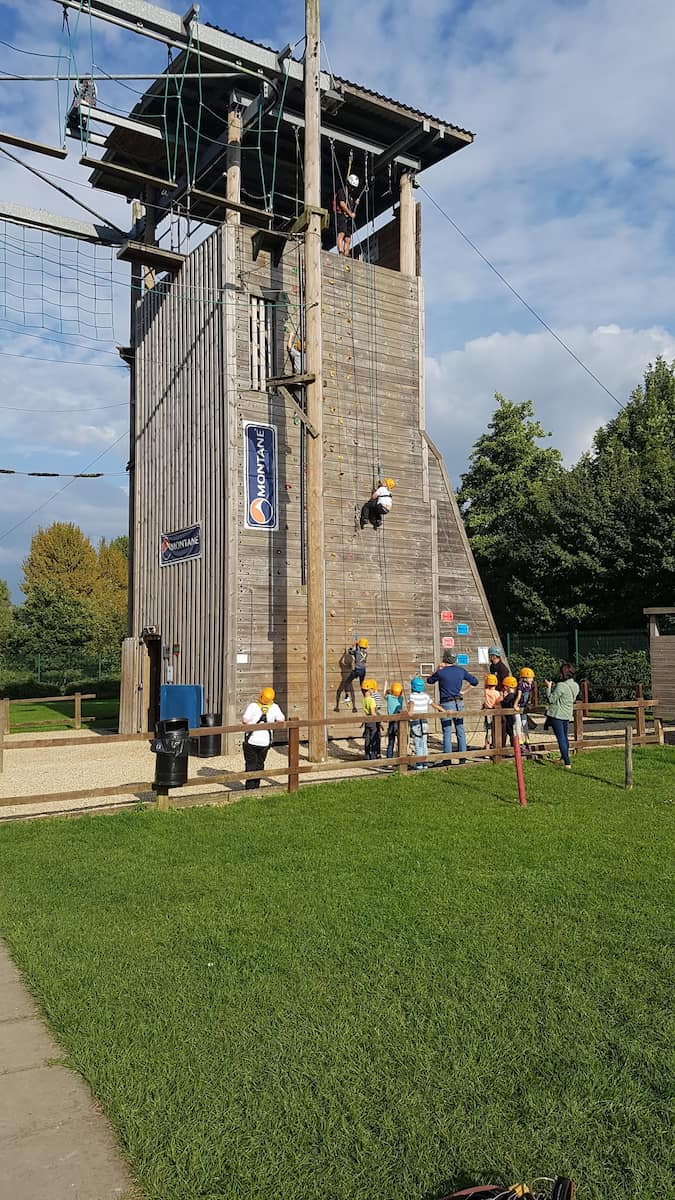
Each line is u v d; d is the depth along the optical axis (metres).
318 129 15.85
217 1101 4.12
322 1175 3.62
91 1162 3.68
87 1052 4.59
